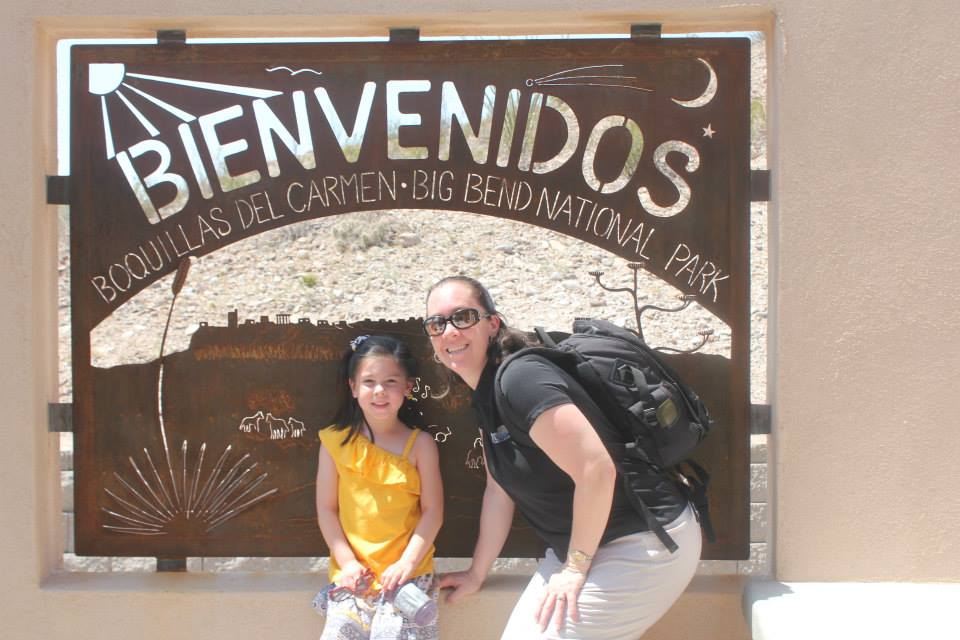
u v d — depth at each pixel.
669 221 3.09
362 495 2.92
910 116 2.96
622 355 2.61
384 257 5.99
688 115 3.08
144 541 3.20
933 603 2.85
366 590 2.85
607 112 3.10
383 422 2.98
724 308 3.09
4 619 3.11
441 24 3.07
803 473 3.02
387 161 3.13
